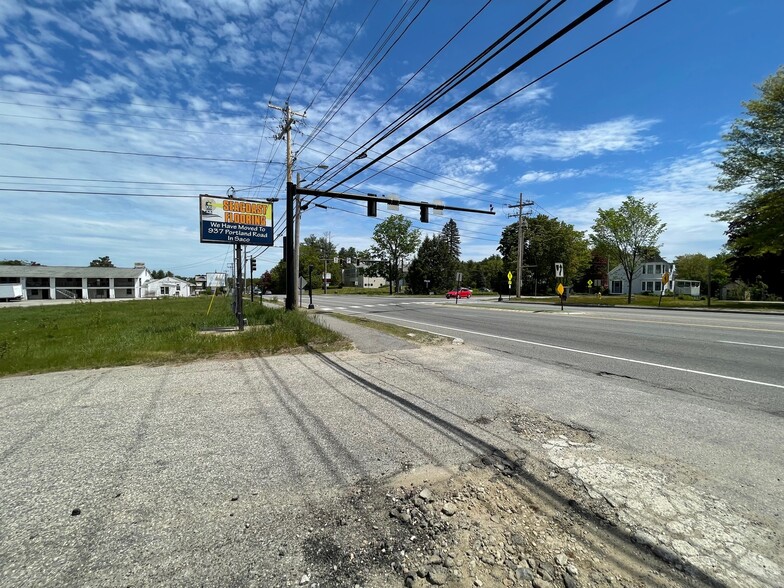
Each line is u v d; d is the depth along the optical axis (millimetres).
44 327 15156
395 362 7566
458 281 34125
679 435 3900
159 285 87250
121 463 3330
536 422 4285
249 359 7953
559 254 64125
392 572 2113
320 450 3588
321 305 30062
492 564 2174
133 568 2104
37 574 2045
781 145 22484
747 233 25219
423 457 3447
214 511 2635
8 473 3160
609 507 2693
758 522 2506
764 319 15008
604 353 8227
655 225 32188
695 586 1995
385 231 71812
